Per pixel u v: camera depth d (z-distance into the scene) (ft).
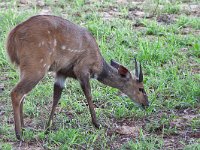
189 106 46.03
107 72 44.47
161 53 54.03
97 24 60.64
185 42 57.41
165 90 48.39
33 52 39.40
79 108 45.27
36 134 40.93
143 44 55.36
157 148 39.50
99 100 47.06
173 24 62.44
